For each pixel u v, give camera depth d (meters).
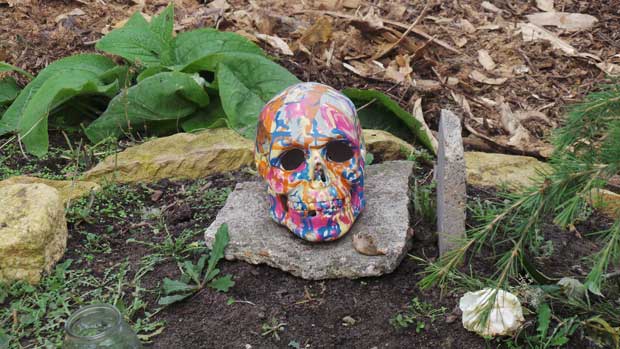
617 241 1.09
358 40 1.99
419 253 1.33
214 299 1.27
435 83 1.88
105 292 1.29
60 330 1.23
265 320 1.23
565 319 1.19
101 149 1.64
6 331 1.23
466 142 1.71
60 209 1.36
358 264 1.27
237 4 2.13
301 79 1.85
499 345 1.18
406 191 1.41
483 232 1.17
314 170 1.24
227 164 1.58
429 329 1.21
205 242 1.35
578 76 1.91
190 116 1.70
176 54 1.76
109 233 1.42
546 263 1.32
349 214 1.29
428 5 2.14
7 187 1.36
